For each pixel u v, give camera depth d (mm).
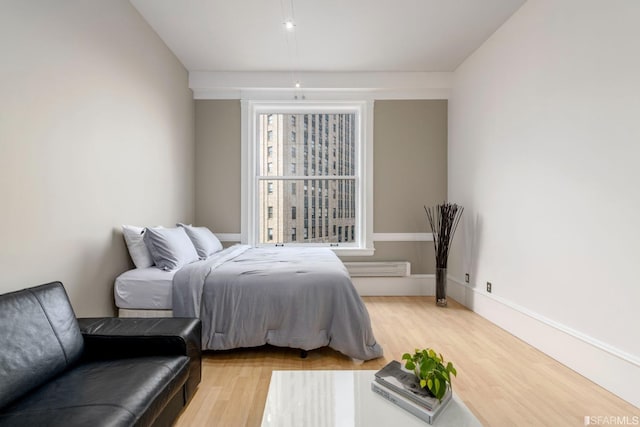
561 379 1977
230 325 2227
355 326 2217
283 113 4234
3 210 1491
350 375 1421
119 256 2410
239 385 1914
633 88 1727
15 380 1149
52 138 1773
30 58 1623
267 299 2240
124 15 2482
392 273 3990
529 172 2549
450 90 4020
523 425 1558
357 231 4227
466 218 3570
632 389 1715
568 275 2150
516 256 2697
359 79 3943
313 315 2229
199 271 2299
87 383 1263
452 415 1133
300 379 1387
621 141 1792
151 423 1186
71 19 1909
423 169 4090
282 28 2971
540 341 2381
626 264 1762
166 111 3248
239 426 1541
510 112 2799
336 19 2838
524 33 2617
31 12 1623
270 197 4234
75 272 1954
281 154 4250
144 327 1644
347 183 4234
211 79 3871
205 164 4031
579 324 2061
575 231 2096
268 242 4234
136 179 2670
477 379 1971
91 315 2098
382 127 4070
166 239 2453
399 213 4094
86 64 2047
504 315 2822
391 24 2920
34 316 1329
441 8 2686
